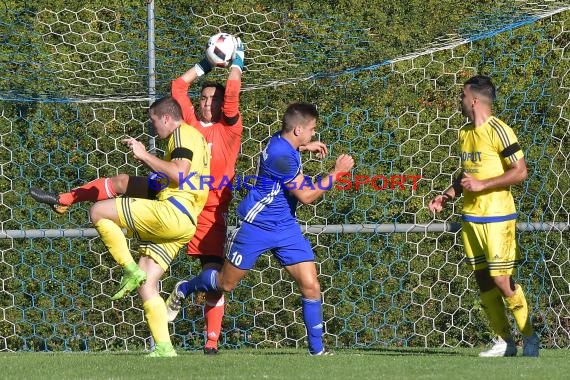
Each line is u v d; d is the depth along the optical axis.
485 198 15.49
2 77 20.17
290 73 20.86
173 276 21.91
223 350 19.56
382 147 21.97
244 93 21.92
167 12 21.56
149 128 19.80
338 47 20.23
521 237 21.52
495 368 12.69
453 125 22.03
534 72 22.02
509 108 21.92
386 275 22.00
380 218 21.94
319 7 20.61
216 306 16.62
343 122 21.92
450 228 20.00
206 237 16.41
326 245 22.00
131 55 20.77
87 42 21.23
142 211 14.12
